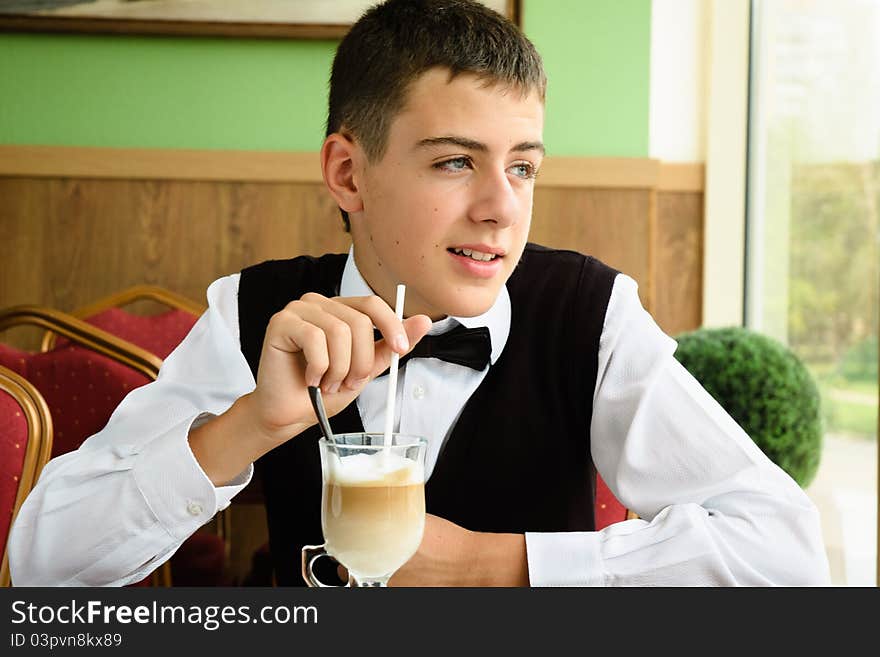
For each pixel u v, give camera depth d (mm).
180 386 1290
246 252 3393
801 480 2891
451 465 1326
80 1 3318
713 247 3709
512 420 1340
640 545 1050
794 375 2875
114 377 2016
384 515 862
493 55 1027
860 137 3092
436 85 1034
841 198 3203
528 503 1341
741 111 3684
